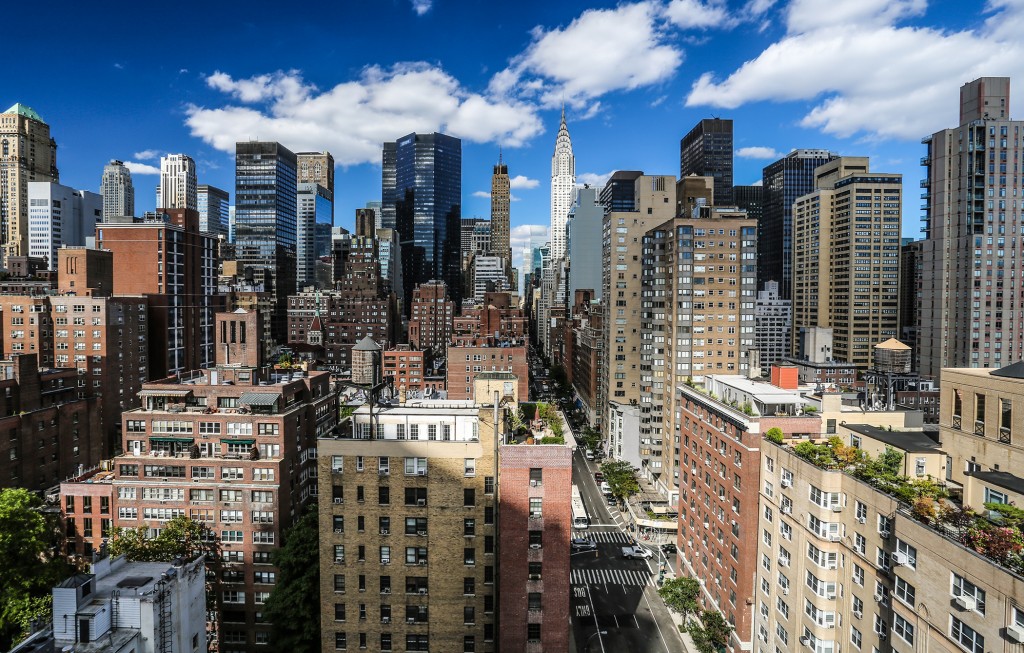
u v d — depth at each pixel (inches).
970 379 2038.6
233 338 3956.7
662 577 4018.2
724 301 5521.7
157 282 7190.0
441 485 2237.9
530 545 2196.1
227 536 3211.1
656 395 6058.1
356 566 2294.5
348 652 2322.8
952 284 7736.2
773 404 2869.1
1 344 5546.3
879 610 1892.2
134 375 6210.6
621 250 6437.0
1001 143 7411.4
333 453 2267.5
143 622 1800.0
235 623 3225.9
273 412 3351.4
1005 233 7431.1
